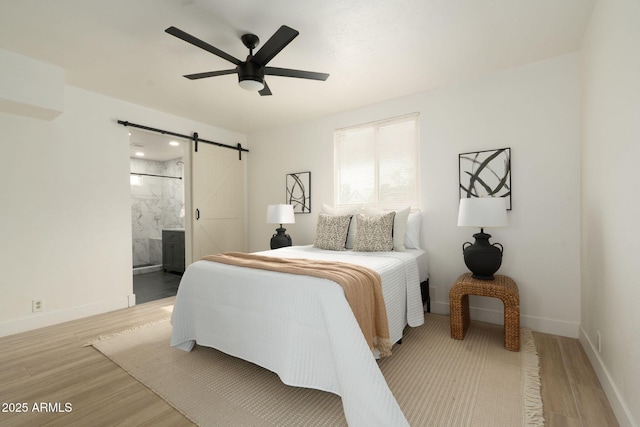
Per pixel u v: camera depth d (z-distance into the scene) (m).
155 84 3.02
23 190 2.74
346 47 2.37
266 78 2.93
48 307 2.86
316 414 1.53
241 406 1.59
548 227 2.58
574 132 2.48
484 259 2.44
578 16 2.02
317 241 3.42
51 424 1.45
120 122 3.37
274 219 3.88
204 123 4.36
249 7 1.89
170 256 5.49
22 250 2.72
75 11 1.91
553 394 1.68
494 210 2.33
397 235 3.02
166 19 2.00
